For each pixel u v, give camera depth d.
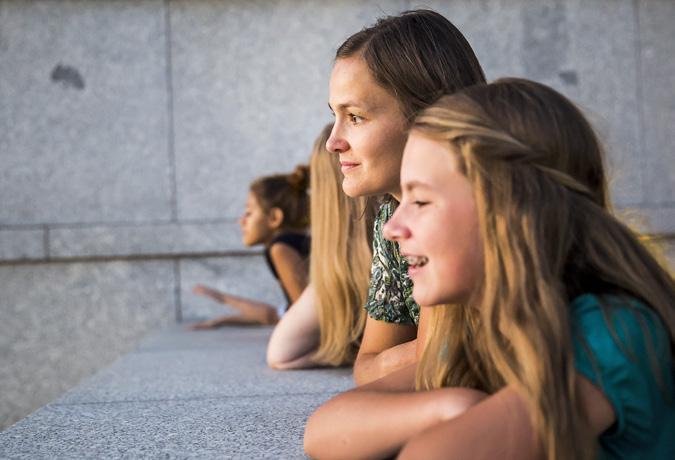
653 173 5.73
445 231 1.20
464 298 1.25
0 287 5.64
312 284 3.25
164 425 2.11
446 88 1.88
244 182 5.74
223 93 5.74
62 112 5.67
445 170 1.20
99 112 5.69
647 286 1.19
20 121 5.65
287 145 5.76
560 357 1.12
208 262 5.74
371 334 2.25
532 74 5.76
